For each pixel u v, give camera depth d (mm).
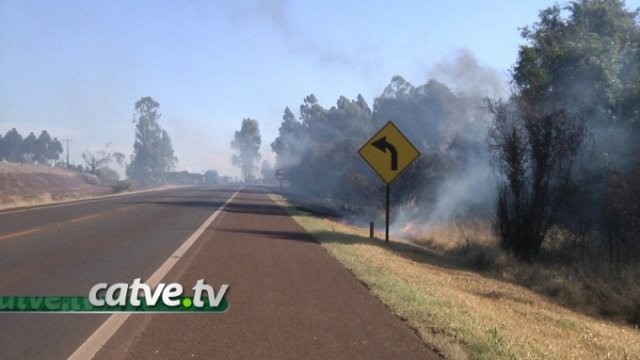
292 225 28562
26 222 25672
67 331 8766
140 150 141000
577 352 9305
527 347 8836
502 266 20547
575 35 30094
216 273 13828
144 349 7953
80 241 19406
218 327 9102
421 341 8664
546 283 17281
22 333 8641
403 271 16188
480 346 8406
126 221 27547
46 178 84938
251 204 47219
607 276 17688
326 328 9234
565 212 22703
